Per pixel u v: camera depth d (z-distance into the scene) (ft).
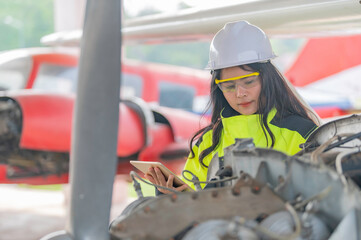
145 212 5.25
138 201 6.15
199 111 42.29
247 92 7.93
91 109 5.03
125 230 5.17
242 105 8.06
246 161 5.72
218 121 8.46
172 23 17.79
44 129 24.34
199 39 18.33
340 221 4.96
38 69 30.25
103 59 5.09
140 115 26.78
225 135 8.23
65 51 34.09
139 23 20.20
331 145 6.34
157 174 7.39
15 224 27.02
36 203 33.24
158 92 41.19
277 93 8.07
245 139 5.98
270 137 7.88
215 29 15.70
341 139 6.44
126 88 40.19
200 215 5.21
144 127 26.78
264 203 5.28
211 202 5.27
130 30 20.63
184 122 28.89
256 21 13.34
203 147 8.70
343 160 6.14
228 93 8.09
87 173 4.97
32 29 180.04
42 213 29.86
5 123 25.17
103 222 4.98
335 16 12.43
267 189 5.34
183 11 17.37
